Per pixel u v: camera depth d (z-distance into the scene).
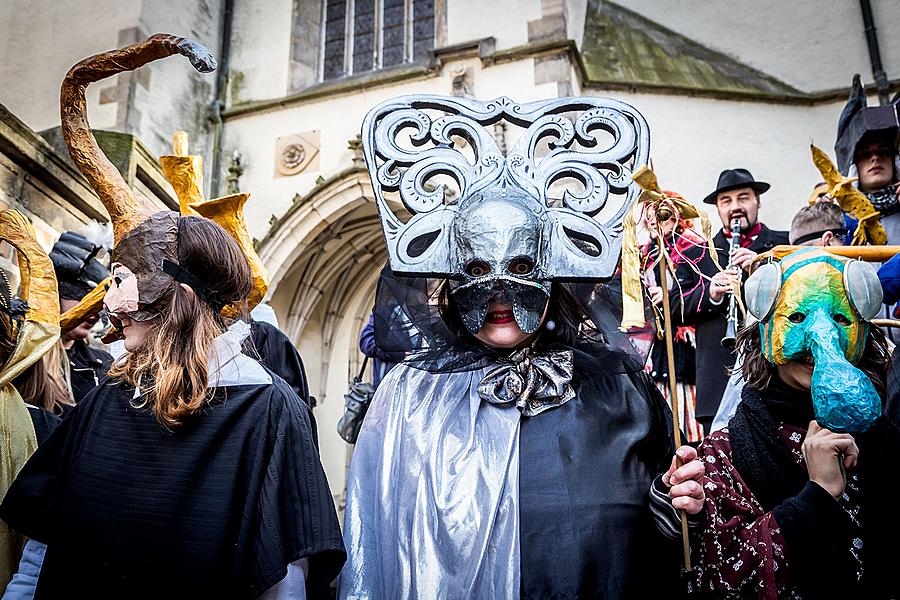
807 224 2.75
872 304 1.60
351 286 10.32
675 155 8.94
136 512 1.41
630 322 1.73
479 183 2.01
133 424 1.49
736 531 1.59
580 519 1.69
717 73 9.66
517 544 1.67
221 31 10.74
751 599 1.54
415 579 1.65
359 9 10.81
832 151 8.80
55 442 1.59
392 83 9.55
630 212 1.82
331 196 8.94
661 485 1.68
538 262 1.83
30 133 5.00
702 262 3.06
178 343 1.51
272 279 8.89
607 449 1.80
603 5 10.62
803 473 1.65
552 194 5.55
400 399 1.94
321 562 1.53
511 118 2.12
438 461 1.78
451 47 9.30
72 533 1.43
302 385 2.81
